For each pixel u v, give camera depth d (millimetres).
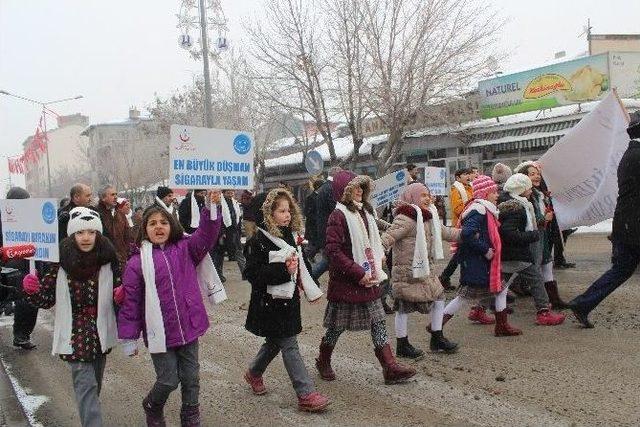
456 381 5199
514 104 19703
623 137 7332
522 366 5465
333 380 5445
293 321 4719
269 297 4691
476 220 6129
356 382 5371
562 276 9516
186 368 4293
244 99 30391
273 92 22438
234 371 6008
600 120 7410
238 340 7219
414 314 7914
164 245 4277
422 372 5488
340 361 6023
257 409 4902
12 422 4898
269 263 4609
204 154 4605
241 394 5293
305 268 4863
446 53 19938
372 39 19891
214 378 5805
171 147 4434
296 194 28953
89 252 4176
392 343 6484
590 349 5816
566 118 17906
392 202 8719
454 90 20438
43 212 5055
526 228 6496
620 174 6129
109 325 4254
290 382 5555
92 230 4168
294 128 31734
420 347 6297
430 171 11805
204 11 20969
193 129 4539
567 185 7777
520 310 7621
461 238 6215
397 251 5770
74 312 4188
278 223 4715
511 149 19500
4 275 5582
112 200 7879
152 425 4340
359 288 5078
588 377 5066
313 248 10555
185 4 21922
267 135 29562
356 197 5117
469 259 6309
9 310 9766
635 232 6043
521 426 4207
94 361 4270
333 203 8898
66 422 4918
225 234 11664
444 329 6996
